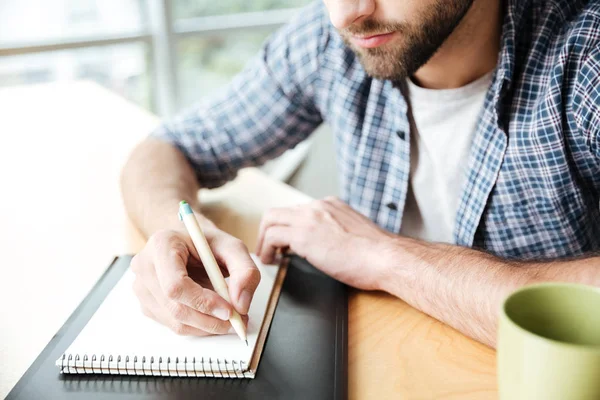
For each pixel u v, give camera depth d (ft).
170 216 3.18
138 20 10.19
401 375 2.20
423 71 3.46
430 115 3.53
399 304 2.65
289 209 3.12
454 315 2.42
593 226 3.34
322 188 9.28
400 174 3.68
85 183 4.11
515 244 3.36
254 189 4.10
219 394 2.07
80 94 6.05
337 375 2.15
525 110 3.16
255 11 10.62
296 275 2.85
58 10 9.62
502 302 1.58
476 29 3.26
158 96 10.69
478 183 3.33
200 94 10.87
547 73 3.12
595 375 1.40
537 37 3.18
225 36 10.62
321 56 3.92
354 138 3.83
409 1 2.93
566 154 3.11
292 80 4.02
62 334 2.41
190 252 2.63
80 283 2.91
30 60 9.52
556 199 3.19
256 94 4.09
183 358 2.19
